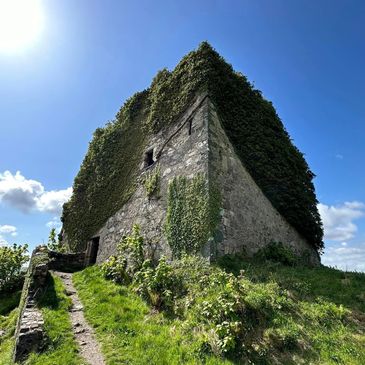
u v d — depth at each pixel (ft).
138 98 55.42
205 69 39.96
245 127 40.96
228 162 35.94
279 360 17.71
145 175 42.96
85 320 24.58
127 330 22.13
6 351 24.13
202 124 36.32
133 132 51.85
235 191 35.04
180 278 27.40
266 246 35.78
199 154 34.91
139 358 18.54
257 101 45.27
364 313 21.98
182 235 32.65
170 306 24.48
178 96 42.45
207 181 32.30
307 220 43.32
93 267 40.32
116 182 49.90
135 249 35.78
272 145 43.73
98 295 29.14
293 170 45.27
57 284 31.27
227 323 19.51
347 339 19.30
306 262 39.88
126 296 28.60
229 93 40.96
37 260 32.68
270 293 23.39
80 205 57.77
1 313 38.22
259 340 19.06
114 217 46.52
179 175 36.52
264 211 38.09
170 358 18.30
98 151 59.06
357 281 27.20
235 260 30.30
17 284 45.57
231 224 32.65
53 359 18.89
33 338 20.47
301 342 18.78
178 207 34.60
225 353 18.24
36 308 25.80
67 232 59.62
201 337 19.53
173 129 41.06
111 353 19.30
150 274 28.68
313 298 24.12
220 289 23.71
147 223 38.32
